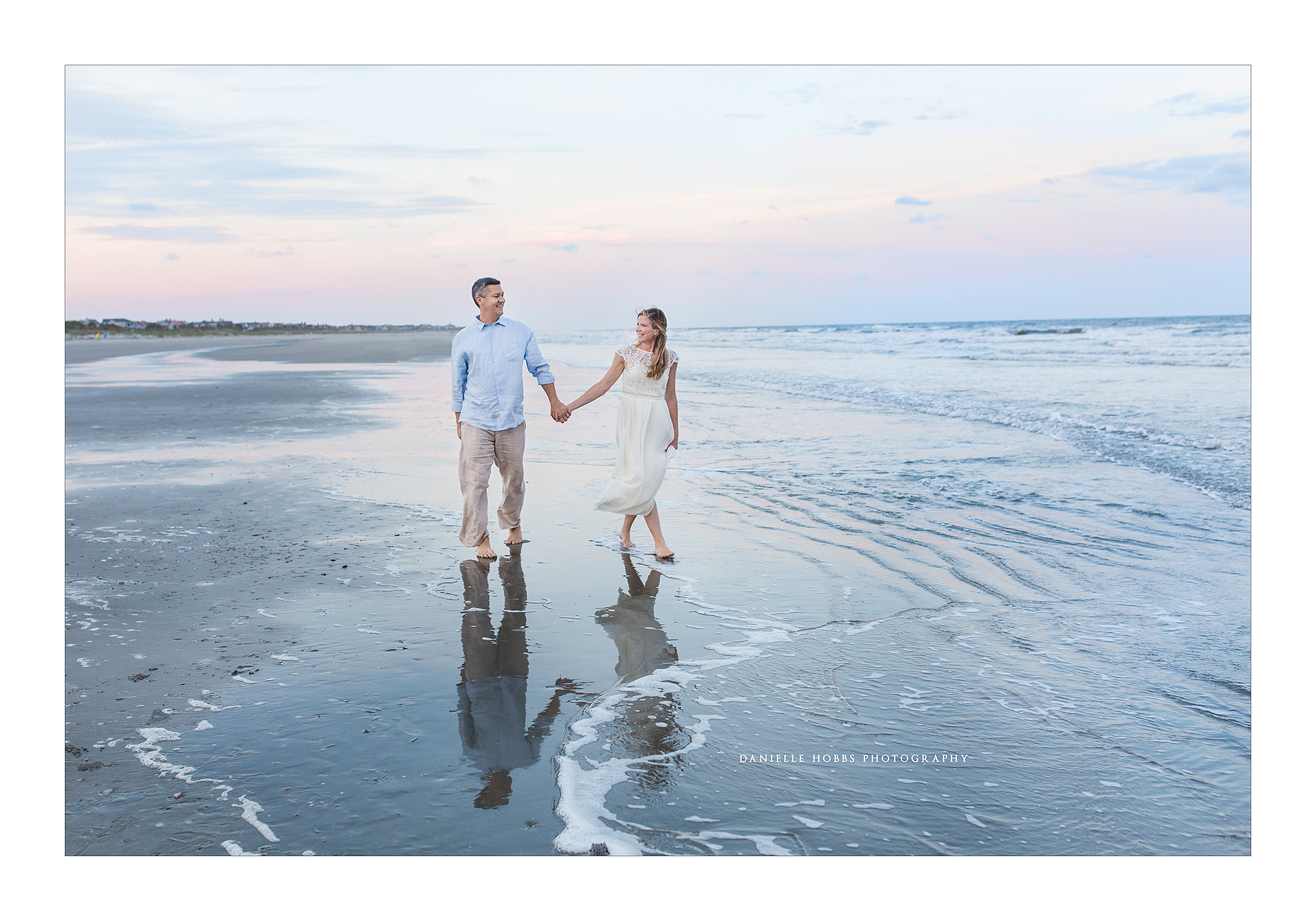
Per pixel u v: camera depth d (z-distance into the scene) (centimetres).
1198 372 1736
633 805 248
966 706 313
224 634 389
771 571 495
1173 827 239
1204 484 695
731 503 679
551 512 660
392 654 366
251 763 271
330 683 335
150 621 405
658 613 422
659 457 530
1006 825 239
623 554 538
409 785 259
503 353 544
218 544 550
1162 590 446
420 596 448
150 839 232
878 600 439
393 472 802
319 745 283
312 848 228
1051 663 353
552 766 270
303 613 421
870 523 602
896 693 326
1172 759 274
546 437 1033
